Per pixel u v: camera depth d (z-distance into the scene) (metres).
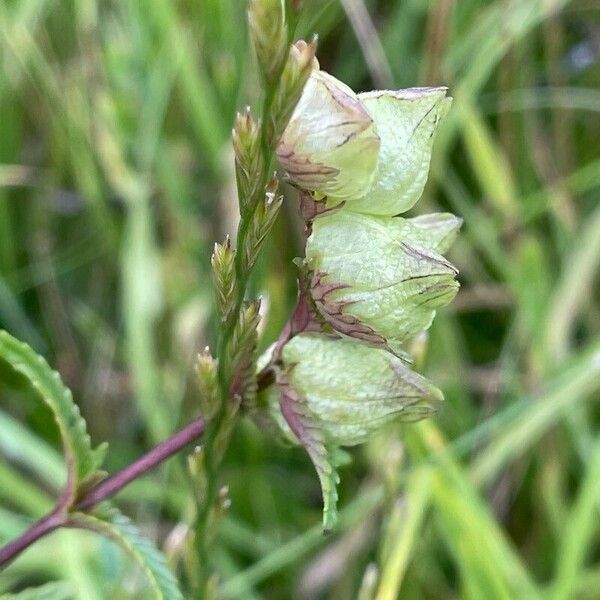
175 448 0.09
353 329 0.08
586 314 0.21
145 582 0.14
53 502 0.17
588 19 0.24
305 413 0.09
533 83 0.23
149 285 0.20
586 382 0.17
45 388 0.09
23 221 0.24
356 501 0.17
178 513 0.20
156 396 0.19
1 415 0.17
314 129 0.08
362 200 0.08
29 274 0.23
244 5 0.21
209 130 0.20
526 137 0.22
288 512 0.20
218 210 0.21
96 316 0.22
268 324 0.19
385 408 0.09
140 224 0.20
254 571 0.16
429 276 0.08
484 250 0.22
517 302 0.20
